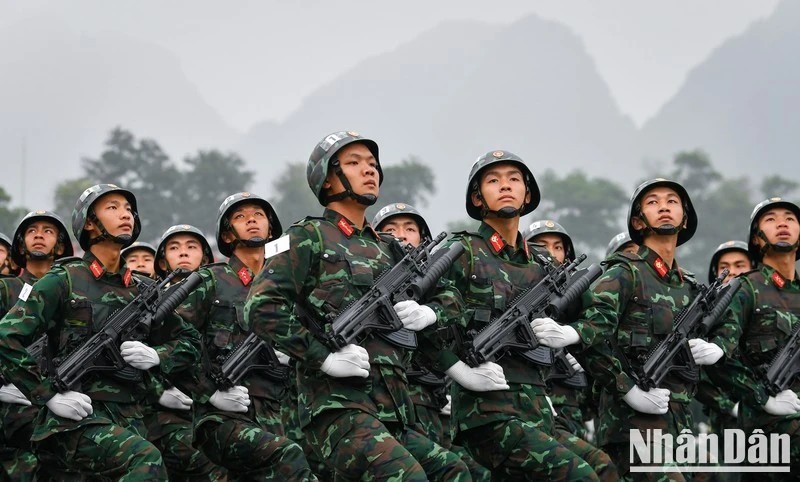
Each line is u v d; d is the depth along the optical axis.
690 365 14.24
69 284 13.36
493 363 12.53
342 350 11.60
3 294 16.22
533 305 12.95
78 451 12.90
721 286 14.90
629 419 14.11
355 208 12.42
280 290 11.77
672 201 14.55
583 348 13.40
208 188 68.75
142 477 12.55
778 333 15.51
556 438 13.43
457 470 11.93
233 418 13.66
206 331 14.62
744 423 15.66
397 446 11.41
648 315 14.16
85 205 13.69
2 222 49.38
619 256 14.34
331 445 11.61
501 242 13.13
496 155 13.29
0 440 15.77
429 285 12.26
